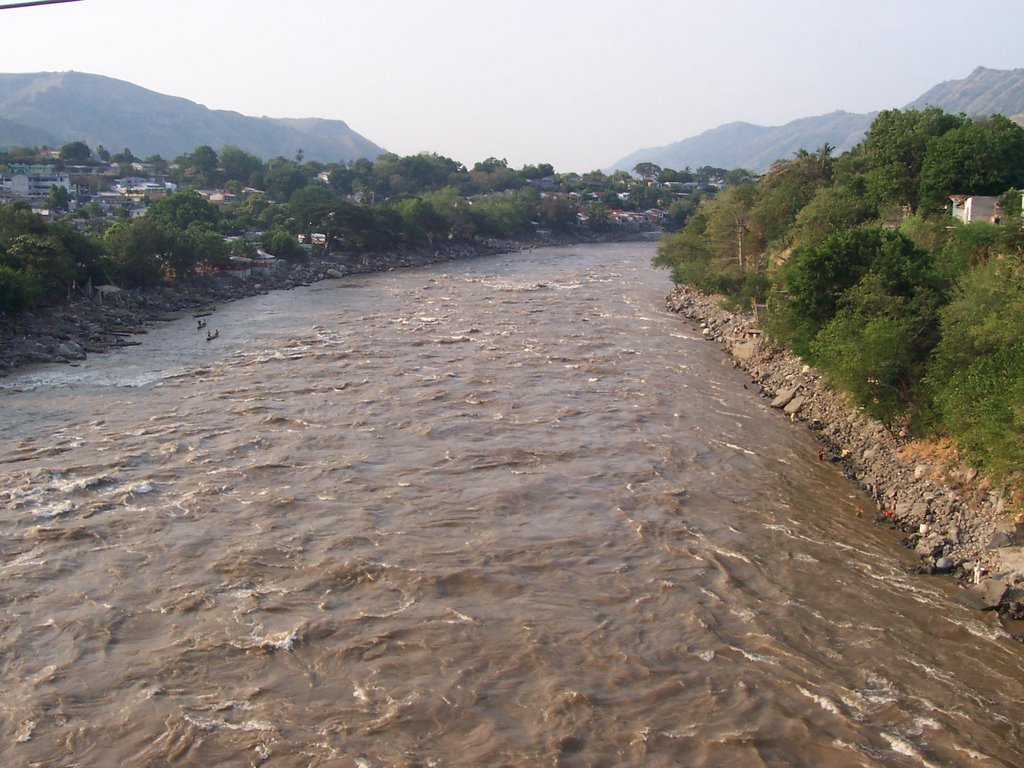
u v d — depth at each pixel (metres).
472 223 167.50
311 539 32.62
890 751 21.59
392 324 78.00
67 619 27.02
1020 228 48.41
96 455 41.03
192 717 22.67
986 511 32.97
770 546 32.66
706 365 62.88
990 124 80.56
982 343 36.44
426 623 27.12
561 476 39.41
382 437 44.44
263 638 26.16
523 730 22.30
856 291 45.31
